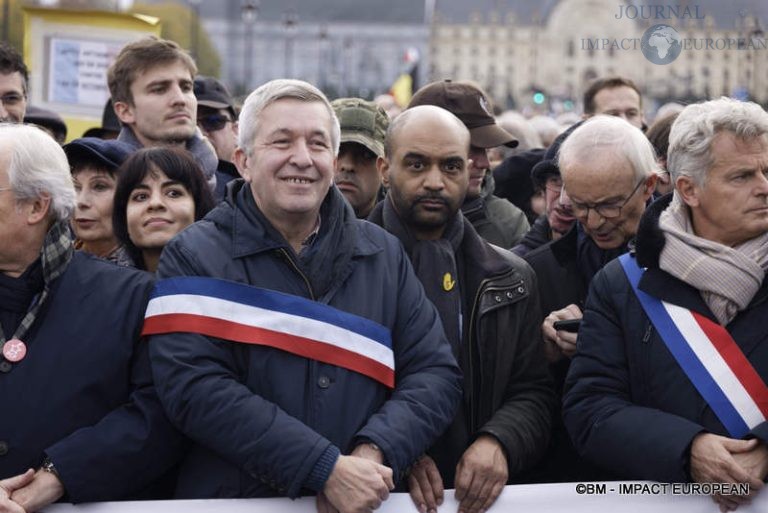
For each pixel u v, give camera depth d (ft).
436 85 16.15
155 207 12.67
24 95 17.98
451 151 12.26
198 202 13.01
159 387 10.42
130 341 10.77
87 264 11.05
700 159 10.98
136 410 10.63
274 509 10.43
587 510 11.05
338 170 15.24
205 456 10.70
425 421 10.67
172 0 173.99
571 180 12.75
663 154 16.33
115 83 16.61
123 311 10.80
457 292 12.10
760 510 10.69
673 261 11.05
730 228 10.95
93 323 10.71
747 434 10.60
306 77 226.99
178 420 10.34
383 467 10.09
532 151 20.25
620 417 10.94
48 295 10.71
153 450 10.55
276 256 10.84
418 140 12.25
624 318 11.30
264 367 10.46
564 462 12.87
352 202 15.25
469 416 12.03
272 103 10.93
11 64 17.61
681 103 21.42
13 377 10.46
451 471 11.90
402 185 12.31
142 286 10.96
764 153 10.89
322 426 10.44
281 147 10.78
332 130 11.07
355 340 10.70
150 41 16.52
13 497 10.04
